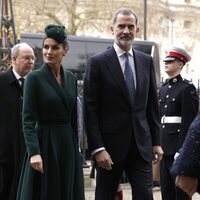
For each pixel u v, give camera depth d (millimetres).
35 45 38875
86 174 18094
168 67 13836
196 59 123125
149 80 11422
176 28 126688
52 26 10367
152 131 11516
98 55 11156
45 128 10242
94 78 11023
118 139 10977
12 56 12281
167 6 116125
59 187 10172
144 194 10898
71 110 10531
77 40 42281
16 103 12016
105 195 11219
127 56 11195
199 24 126312
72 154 10414
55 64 10367
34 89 10156
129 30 11016
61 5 67625
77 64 42031
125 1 70375
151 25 80312
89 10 68438
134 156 11109
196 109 13391
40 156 10000
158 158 11500
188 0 133375
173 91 13797
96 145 10891
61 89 10328
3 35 23031
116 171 11125
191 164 6867
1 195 11977
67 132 10391
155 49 45250
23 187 10117
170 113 13758
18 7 63938
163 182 13984
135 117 11023
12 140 11883
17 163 11812
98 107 11125
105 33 68562
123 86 10961
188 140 6969
